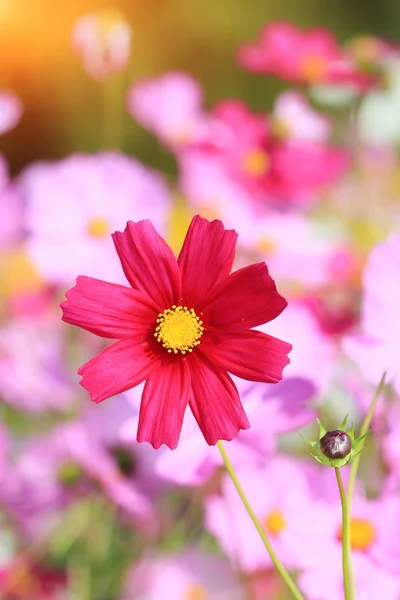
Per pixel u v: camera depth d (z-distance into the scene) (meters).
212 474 0.79
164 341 0.62
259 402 0.75
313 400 0.81
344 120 1.29
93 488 0.85
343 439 0.61
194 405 0.62
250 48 1.17
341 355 0.84
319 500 0.76
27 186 0.96
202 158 1.07
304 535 0.75
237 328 0.62
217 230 0.63
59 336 1.04
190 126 1.20
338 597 0.73
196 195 1.05
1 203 0.97
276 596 0.81
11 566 0.88
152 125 1.22
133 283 0.63
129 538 0.88
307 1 3.42
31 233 0.92
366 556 0.74
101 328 0.62
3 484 0.86
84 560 0.89
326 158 1.10
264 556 0.76
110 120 1.75
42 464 0.85
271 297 0.62
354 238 1.30
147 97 1.22
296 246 0.98
